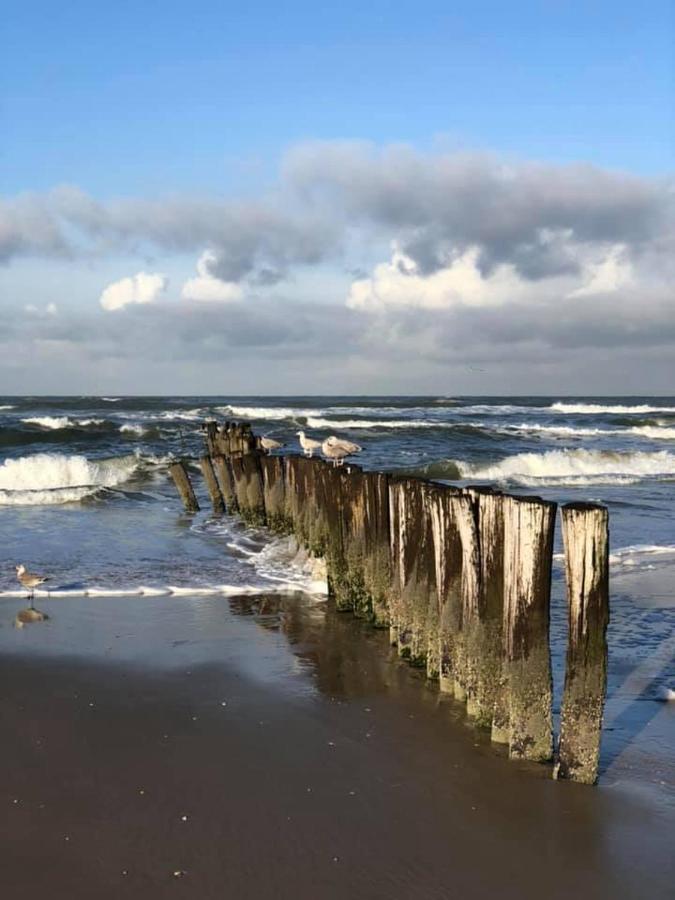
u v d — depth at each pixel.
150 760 6.17
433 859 4.98
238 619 9.94
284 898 4.59
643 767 6.20
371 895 4.64
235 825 5.30
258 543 14.66
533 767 6.09
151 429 36.44
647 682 8.11
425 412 62.81
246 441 17.22
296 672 8.06
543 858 5.01
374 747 6.41
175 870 4.82
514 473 28.09
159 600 10.81
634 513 18.77
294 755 6.28
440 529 7.27
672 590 11.62
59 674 7.91
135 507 19.19
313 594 11.10
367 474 9.50
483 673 6.64
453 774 5.99
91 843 5.07
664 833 5.30
